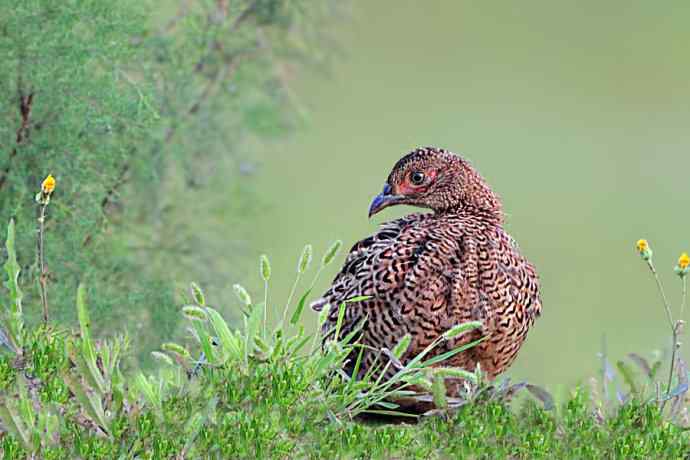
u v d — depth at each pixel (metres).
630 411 8.55
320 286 16.52
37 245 10.73
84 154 11.21
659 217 24.64
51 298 10.75
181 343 11.30
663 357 9.48
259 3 13.10
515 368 18.39
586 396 8.93
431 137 27.34
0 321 8.38
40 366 8.00
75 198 11.37
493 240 9.41
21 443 7.62
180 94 12.48
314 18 13.48
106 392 8.05
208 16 12.87
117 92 11.12
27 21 10.88
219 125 13.09
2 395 7.91
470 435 8.12
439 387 8.38
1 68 10.97
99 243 11.51
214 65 13.20
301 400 8.13
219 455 7.71
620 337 19.98
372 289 9.22
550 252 23.23
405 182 9.97
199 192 13.16
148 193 12.77
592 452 8.27
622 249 23.42
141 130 11.30
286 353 8.44
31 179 11.33
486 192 9.90
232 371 8.12
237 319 12.04
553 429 8.38
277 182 22.22
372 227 21.14
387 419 9.28
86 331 8.04
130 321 11.30
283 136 13.59
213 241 13.05
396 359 8.52
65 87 10.99
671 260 23.14
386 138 26.72
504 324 9.34
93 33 11.13
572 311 21.03
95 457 7.63
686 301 21.50
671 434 8.38
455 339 9.23
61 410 7.93
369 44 31.05
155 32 12.98
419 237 9.35
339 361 8.53
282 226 18.97
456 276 9.19
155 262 12.77
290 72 13.72
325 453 7.82
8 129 11.06
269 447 7.74
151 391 8.03
